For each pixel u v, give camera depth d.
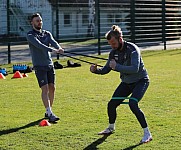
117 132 7.05
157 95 10.10
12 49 24.97
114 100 6.74
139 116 6.50
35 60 7.92
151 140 6.60
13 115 8.36
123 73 6.56
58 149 6.30
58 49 7.91
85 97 10.05
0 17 25.61
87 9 33.66
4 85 11.93
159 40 27.58
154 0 25.70
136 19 25.66
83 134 7.00
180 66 15.88
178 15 29.19
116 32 6.44
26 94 10.52
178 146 6.33
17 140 6.77
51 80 8.11
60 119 7.97
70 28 33.69
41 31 8.03
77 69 15.30
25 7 26.31
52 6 28.97
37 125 7.62
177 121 7.71
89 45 26.78
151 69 15.03
